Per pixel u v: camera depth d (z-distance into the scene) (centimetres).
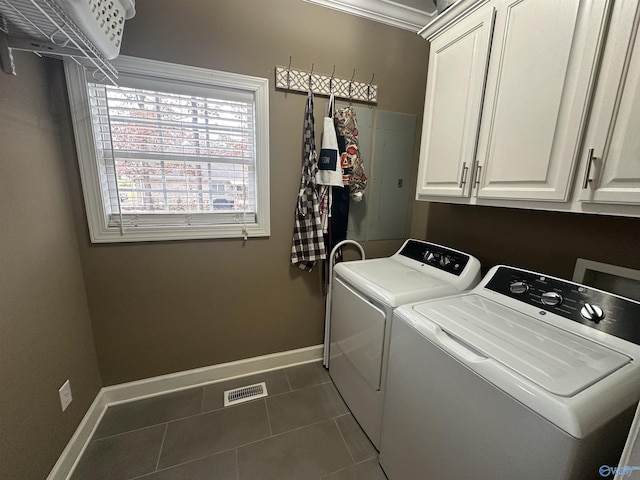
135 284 153
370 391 134
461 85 127
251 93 157
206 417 152
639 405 50
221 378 182
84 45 97
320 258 179
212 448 135
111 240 143
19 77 101
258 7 147
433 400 92
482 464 75
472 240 168
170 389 171
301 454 133
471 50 120
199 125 152
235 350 184
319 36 163
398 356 109
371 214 204
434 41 143
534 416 63
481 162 119
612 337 83
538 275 111
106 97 133
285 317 193
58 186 124
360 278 142
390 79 188
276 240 179
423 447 97
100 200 139
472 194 125
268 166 166
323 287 199
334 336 175
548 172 94
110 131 136
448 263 147
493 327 93
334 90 172
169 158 150
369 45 177
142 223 151
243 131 161
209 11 139
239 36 146
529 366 72
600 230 108
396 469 114
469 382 78
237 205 169
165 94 143
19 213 98
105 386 157
